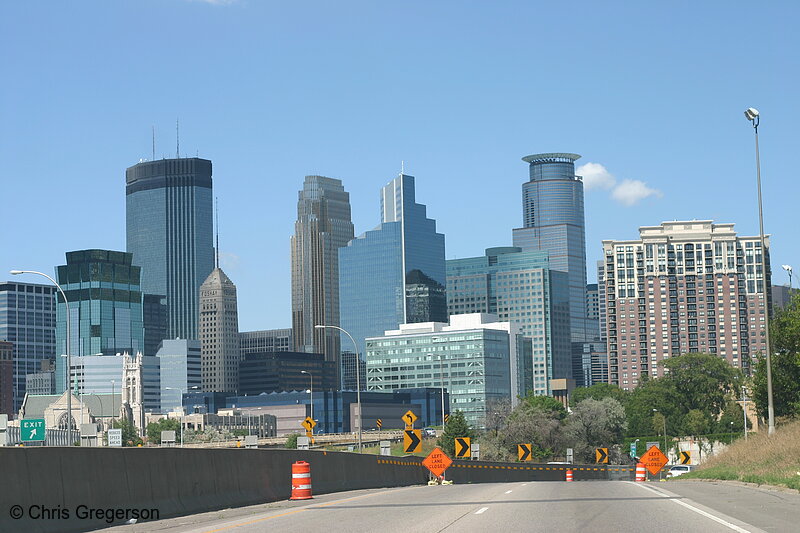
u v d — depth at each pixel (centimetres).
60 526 2253
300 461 3522
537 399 19512
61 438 16175
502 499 3111
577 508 2645
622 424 16375
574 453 15162
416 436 5600
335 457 4231
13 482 2144
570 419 16212
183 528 2348
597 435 15788
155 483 2684
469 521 2309
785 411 7444
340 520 2417
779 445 4828
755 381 7669
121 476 2533
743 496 3002
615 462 16438
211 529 2269
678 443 18800
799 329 7269
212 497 2988
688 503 2762
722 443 18438
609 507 2664
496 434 15225
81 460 2383
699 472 5725
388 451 5631
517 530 2070
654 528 2073
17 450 2177
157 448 2734
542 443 14675
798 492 3091
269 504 3195
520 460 8475
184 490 2838
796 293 7606
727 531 2000
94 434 4150
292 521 2423
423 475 5631
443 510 2673
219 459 3106
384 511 2688
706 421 19238
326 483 4044
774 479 3538
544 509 2625
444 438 14662
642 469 5947
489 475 7681
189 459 2906
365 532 2095
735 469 4941
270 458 3534
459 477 6888
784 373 7506
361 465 4591
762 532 1972
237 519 2567
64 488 2300
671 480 5350
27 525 2150
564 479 9538
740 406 19862
